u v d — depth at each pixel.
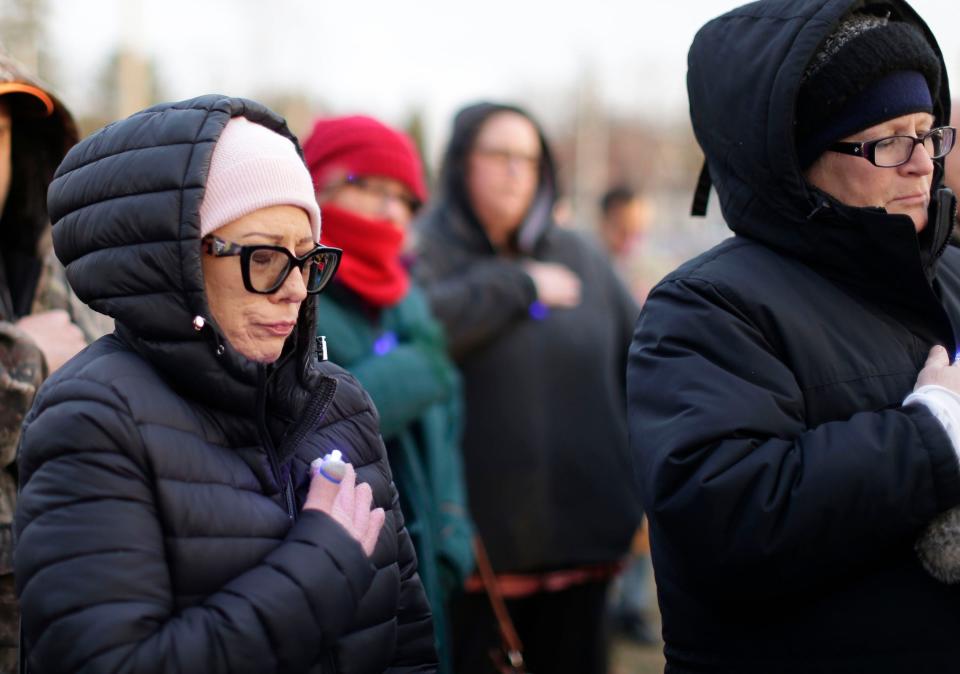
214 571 1.38
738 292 1.68
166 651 1.28
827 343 1.65
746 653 1.62
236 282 1.45
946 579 1.52
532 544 3.10
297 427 1.53
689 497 1.54
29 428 1.38
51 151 2.22
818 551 1.50
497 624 3.02
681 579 1.66
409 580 1.73
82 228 1.44
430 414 2.68
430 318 2.84
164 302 1.40
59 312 2.14
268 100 15.74
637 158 42.84
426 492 2.58
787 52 1.68
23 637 1.46
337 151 2.70
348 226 2.65
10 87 2.04
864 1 1.74
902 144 1.69
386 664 1.59
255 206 1.43
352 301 2.65
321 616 1.38
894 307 1.73
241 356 1.43
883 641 1.54
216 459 1.43
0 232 2.26
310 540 1.41
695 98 1.88
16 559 1.34
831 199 1.68
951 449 1.50
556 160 3.58
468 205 3.46
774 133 1.68
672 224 36.50
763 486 1.52
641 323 1.77
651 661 4.43
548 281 3.24
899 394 1.65
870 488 1.49
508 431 3.13
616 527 3.23
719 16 1.87
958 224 2.38
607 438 3.26
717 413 1.57
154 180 1.40
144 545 1.33
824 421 1.62
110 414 1.35
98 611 1.28
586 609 3.21
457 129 3.48
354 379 1.77
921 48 1.71
